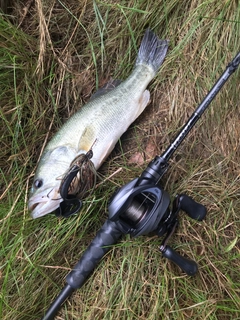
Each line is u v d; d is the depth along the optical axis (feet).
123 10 1.69
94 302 1.51
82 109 1.53
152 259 1.53
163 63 1.67
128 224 1.32
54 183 1.47
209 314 1.43
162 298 1.47
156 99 1.71
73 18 1.73
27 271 1.53
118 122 1.57
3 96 1.61
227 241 1.56
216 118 1.63
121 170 1.65
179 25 1.69
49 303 1.54
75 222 1.56
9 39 1.59
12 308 1.51
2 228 1.53
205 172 1.63
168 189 1.60
